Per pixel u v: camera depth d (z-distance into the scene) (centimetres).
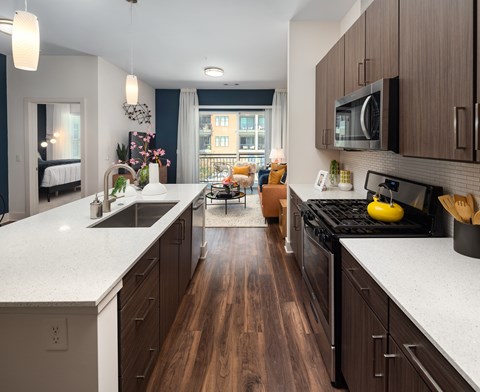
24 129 556
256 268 366
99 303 107
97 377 108
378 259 140
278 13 371
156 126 870
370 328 134
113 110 609
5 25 377
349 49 258
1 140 550
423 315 93
